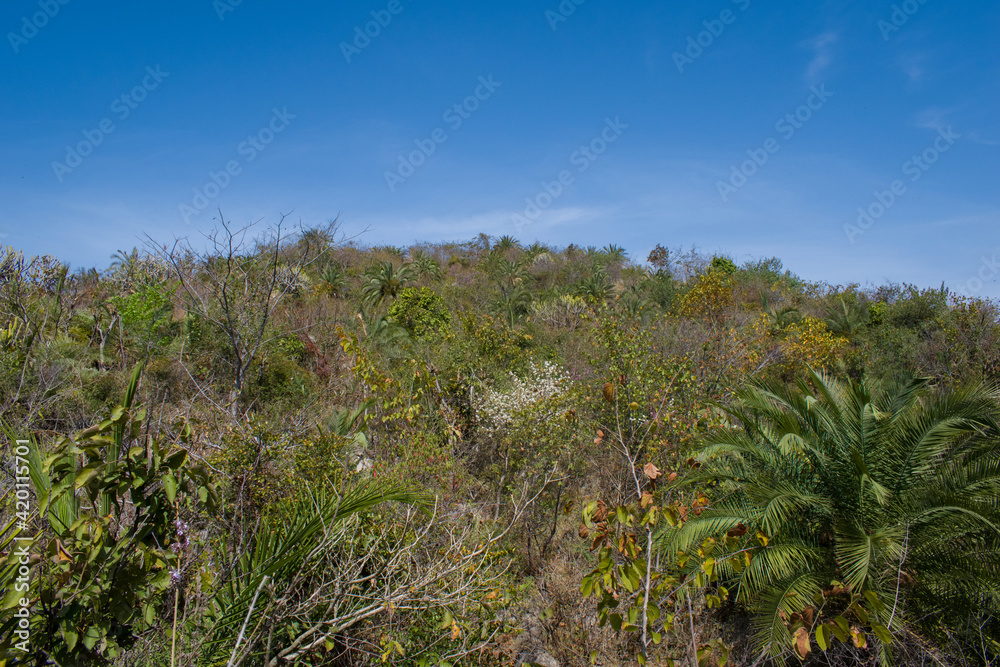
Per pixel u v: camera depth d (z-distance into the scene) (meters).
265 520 4.23
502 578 5.10
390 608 3.62
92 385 9.29
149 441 2.94
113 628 2.94
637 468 6.45
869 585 4.89
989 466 5.21
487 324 13.11
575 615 5.18
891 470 5.51
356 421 7.12
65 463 2.73
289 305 16.27
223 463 5.13
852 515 5.49
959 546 5.14
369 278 27.52
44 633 2.67
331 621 3.35
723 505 5.88
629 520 3.66
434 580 3.74
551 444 7.90
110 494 2.82
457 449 8.12
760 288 29.53
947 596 4.90
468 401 10.05
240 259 8.59
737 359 10.86
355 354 7.56
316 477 5.32
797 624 3.75
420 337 15.34
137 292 12.73
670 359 8.96
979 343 14.01
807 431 5.93
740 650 5.23
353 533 4.23
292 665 3.43
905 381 6.09
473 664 4.13
